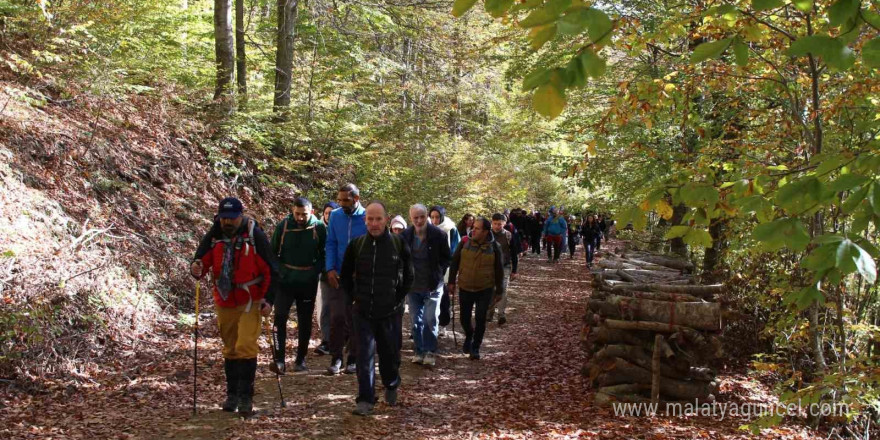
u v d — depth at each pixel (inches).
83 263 306.2
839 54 85.0
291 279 278.2
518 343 389.4
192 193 448.1
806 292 113.8
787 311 293.7
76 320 275.4
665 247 548.7
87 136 398.3
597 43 80.6
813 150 215.0
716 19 186.4
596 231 863.7
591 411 251.3
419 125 713.0
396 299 238.4
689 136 366.0
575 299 596.4
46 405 218.7
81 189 362.6
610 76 445.1
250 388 224.8
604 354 264.1
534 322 465.7
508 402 262.2
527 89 81.3
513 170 979.3
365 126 626.2
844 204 96.7
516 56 496.1
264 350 317.1
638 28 263.6
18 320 240.4
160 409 225.6
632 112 242.2
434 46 751.1
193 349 299.3
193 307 357.4
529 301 564.1
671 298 268.1
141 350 286.0
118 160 406.9
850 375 162.7
